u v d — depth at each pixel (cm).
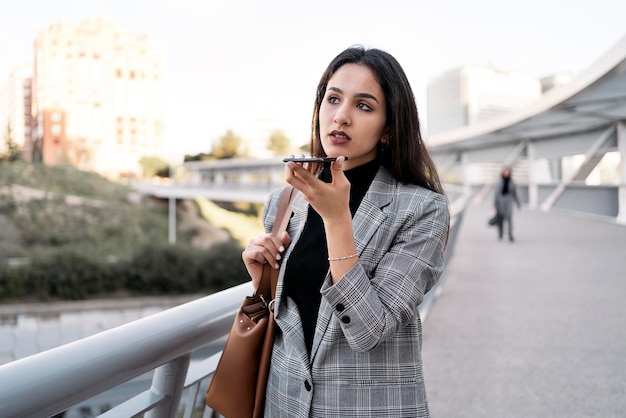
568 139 2277
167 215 4812
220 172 7212
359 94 111
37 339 1980
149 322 104
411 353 108
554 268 721
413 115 116
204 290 2969
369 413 104
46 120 8606
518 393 302
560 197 2006
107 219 4238
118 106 9219
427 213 107
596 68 1280
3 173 4481
